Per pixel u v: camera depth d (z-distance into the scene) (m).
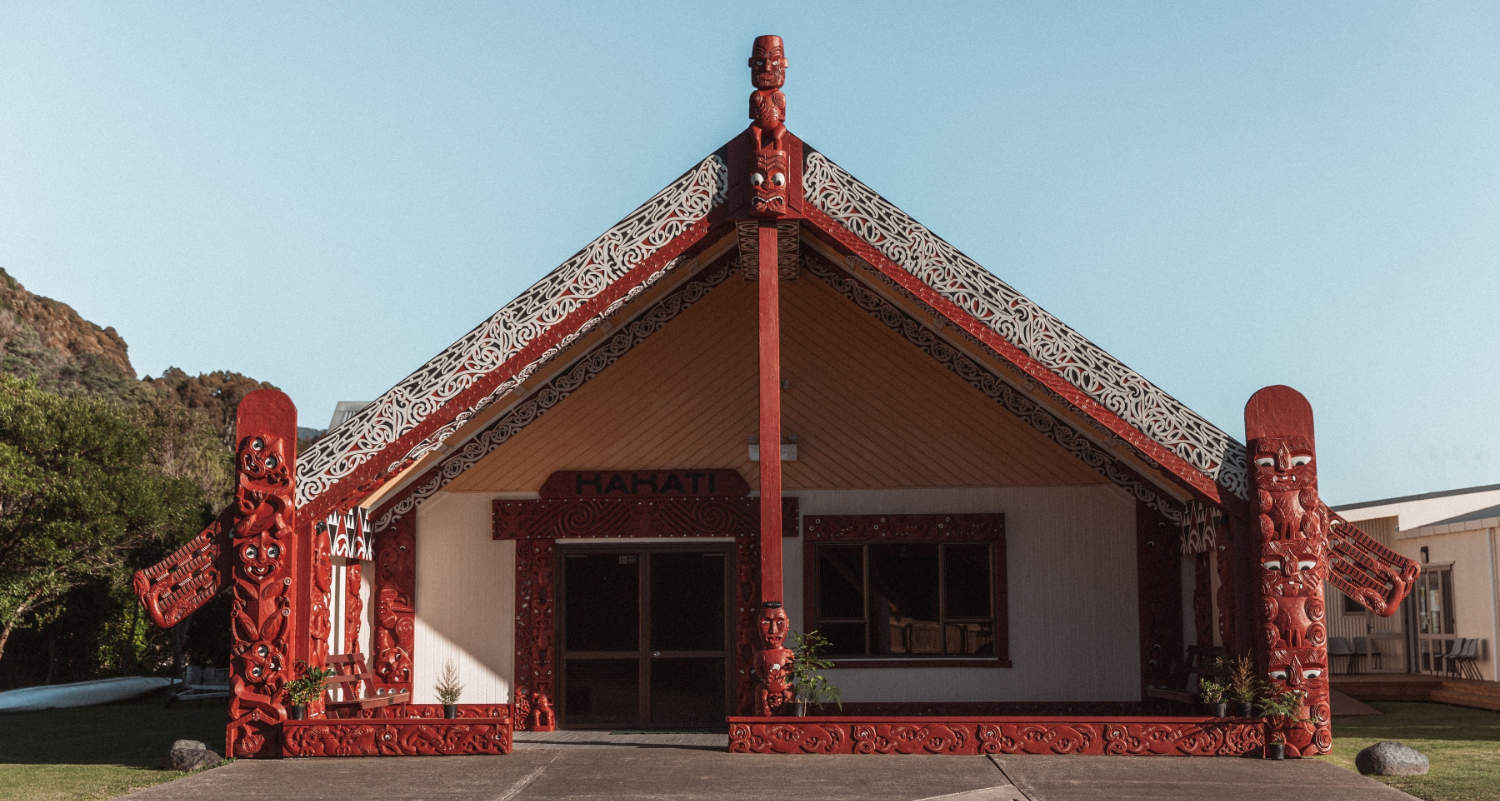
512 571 14.13
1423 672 18.97
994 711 13.95
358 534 13.43
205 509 25.09
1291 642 10.55
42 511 21.75
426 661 14.00
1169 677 13.80
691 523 14.16
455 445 14.08
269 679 10.68
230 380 72.50
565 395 14.06
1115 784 9.01
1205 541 12.60
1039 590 14.06
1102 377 11.05
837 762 10.13
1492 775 9.78
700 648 14.10
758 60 11.27
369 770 9.85
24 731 14.23
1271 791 8.74
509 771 9.74
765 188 11.12
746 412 14.34
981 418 14.28
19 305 69.06
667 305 13.87
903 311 13.35
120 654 23.22
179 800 8.50
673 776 9.42
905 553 14.28
